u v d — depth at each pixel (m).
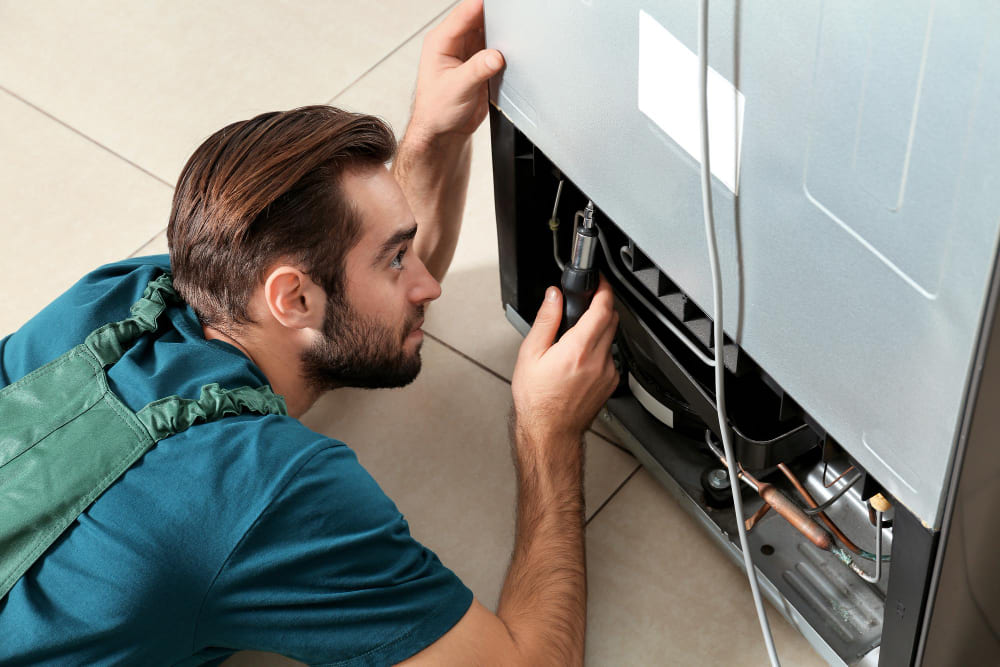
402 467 1.25
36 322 0.97
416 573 0.86
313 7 1.85
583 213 0.99
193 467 0.80
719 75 0.66
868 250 0.61
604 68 0.80
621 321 1.05
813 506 1.02
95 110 1.73
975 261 0.54
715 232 0.76
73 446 0.82
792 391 0.78
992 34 0.47
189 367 0.88
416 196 1.22
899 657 0.88
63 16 1.89
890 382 0.66
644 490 1.21
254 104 1.72
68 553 0.79
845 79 0.57
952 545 0.72
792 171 0.64
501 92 1.01
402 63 1.75
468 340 1.37
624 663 1.09
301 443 0.84
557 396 1.04
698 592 1.13
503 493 1.22
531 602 0.97
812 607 1.02
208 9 1.87
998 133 0.49
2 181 1.64
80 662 0.78
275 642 0.83
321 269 0.89
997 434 0.64
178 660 0.83
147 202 1.60
